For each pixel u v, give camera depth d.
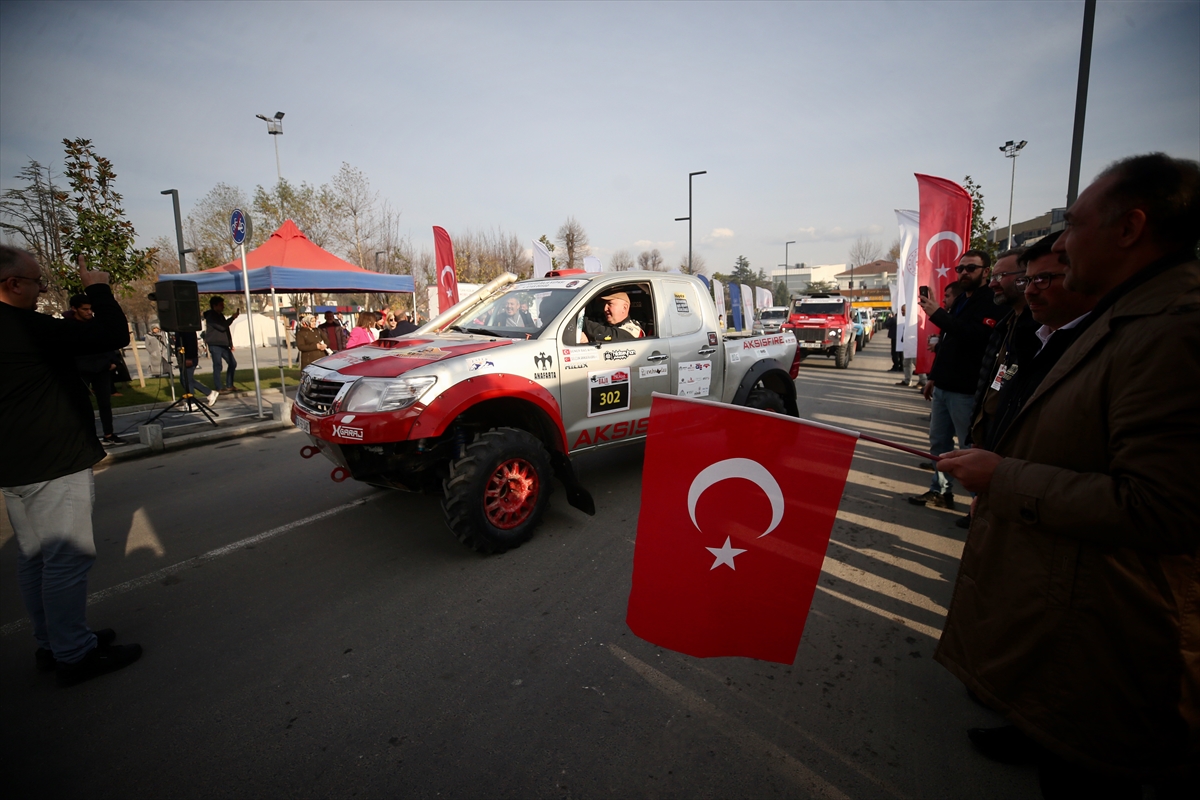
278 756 2.20
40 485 2.49
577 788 2.03
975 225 15.46
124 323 2.67
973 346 4.19
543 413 3.98
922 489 5.24
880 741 2.25
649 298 5.02
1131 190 1.27
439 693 2.54
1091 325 1.37
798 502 1.71
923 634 2.98
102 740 2.30
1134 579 1.22
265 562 3.87
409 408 3.40
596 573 3.64
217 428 7.86
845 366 16.22
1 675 2.75
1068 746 1.31
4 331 2.30
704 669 2.71
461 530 3.63
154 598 3.41
